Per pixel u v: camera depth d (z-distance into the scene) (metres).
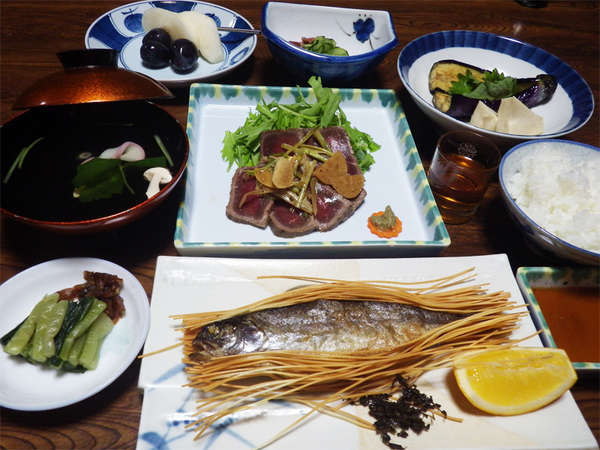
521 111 0.39
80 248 0.33
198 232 0.35
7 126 0.33
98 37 0.46
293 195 0.36
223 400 0.27
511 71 0.48
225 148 0.40
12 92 0.42
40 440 0.25
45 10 0.51
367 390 0.28
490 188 0.41
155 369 0.27
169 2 0.51
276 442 0.25
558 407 0.27
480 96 0.43
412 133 0.45
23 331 0.27
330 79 0.45
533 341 0.30
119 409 0.27
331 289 0.30
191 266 0.31
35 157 0.35
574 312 0.32
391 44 0.43
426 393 0.28
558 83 0.45
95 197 0.33
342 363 0.27
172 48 0.43
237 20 0.50
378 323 0.29
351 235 0.37
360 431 0.26
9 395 0.25
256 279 0.31
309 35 0.49
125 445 0.26
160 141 0.37
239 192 0.37
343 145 0.41
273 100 0.45
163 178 0.34
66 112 0.37
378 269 0.33
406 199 0.39
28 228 0.34
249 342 0.27
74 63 0.32
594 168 0.36
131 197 0.33
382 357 0.27
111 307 0.29
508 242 0.37
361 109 0.46
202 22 0.45
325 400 0.26
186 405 0.26
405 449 0.26
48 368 0.27
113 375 0.25
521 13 0.60
